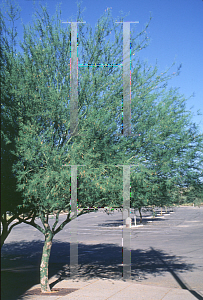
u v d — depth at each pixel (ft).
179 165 26.37
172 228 101.81
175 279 36.42
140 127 25.82
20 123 24.30
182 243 68.08
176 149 26.07
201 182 27.22
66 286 32.45
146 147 25.93
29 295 28.37
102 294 28.96
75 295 28.55
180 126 26.53
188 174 26.40
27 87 26.08
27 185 24.12
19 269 42.01
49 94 26.00
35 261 49.32
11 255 55.98
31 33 28.53
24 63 27.53
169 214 174.70
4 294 28.58
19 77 26.71
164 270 41.60
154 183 26.04
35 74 26.78
